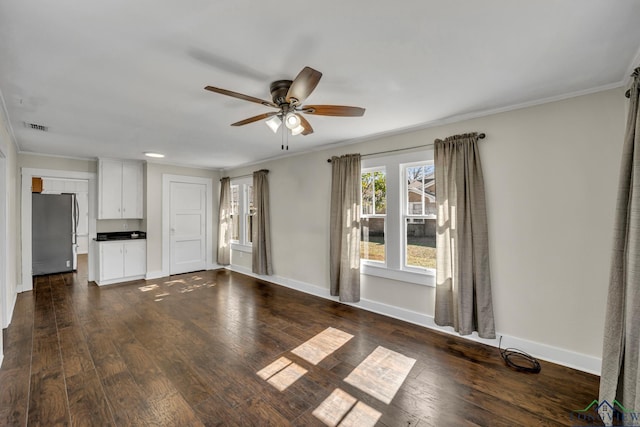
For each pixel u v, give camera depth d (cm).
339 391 207
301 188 464
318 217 439
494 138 274
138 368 235
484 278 272
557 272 244
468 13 141
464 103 256
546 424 175
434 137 315
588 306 231
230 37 160
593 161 229
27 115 280
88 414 182
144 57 179
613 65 191
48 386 210
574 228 237
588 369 230
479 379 221
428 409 189
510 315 266
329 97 244
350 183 381
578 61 187
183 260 593
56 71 196
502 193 270
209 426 173
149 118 293
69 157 492
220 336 297
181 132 346
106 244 498
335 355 258
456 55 180
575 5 135
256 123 313
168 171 570
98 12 137
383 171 374
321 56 180
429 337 295
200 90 227
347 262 380
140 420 177
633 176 162
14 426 171
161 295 440
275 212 514
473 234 277
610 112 221
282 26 150
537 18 144
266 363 245
